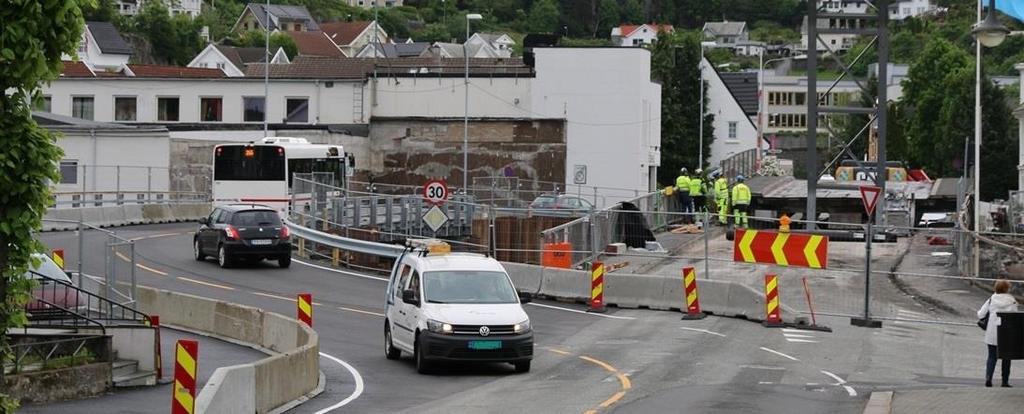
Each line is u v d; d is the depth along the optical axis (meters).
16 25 27.36
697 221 125.19
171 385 55.94
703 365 61.00
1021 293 86.38
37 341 52.47
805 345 69.56
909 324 78.69
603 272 85.69
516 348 57.62
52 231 123.62
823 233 103.06
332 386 54.31
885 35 112.56
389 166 181.25
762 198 142.88
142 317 64.94
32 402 49.50
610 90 180.88
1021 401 48.72
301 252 111.50
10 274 28.48
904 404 48.09
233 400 42.16
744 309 81.06
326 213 113.19
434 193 102.81
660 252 102.88
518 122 180.62
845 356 65.88
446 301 59.22
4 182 28.17
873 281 95.38
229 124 174.25
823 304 85.50
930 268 97.69
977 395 50.69
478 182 179.50
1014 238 88.88
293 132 173.62
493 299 59.88
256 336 68.50
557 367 60.47
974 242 90.75
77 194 128.62
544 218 111.31
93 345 53.75
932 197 156.88
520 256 109.94
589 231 101.81
